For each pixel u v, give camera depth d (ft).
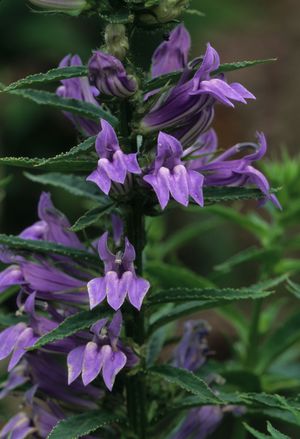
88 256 1.39
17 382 1.50
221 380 1.56
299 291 1.41
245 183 1.39
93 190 1.48
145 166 1.34
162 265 1.62
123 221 1.42
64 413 1.49
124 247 1.38
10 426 1.49
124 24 1.34
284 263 1.75
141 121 1.36
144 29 1.35
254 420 1.89
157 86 1.36
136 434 1.46
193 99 1.35
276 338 1.73
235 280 2.55
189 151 1.42
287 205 1.76
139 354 1.40
